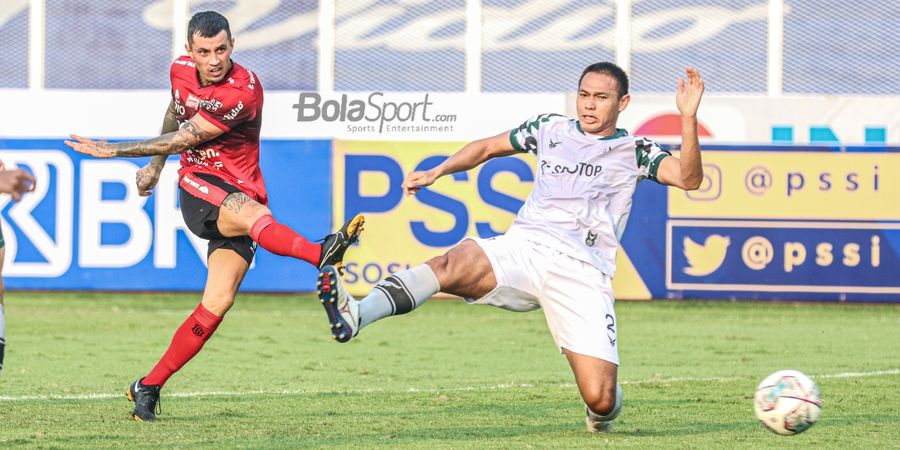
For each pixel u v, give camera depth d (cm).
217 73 1995
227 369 2997
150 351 3356
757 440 1933
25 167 4378
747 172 4338
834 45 4691
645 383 2747
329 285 1692
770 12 4694
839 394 2559
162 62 4828
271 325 3981
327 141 4397
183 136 2020
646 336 3756
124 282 4369
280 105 4409
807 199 4328
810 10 4688
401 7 4747
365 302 1789
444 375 2919
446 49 4762
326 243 1883
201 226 2062
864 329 3947
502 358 3272
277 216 4397
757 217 4338
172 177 4362
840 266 4338
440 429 2030
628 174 1917
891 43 4666
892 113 4384
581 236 1906
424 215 4375
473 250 1900
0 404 2320
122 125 4403
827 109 4381
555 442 1888
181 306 4456
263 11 4766
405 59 4762
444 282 1858
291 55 4772
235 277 2083
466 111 4394
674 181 1858
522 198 4359
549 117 1978
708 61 4753
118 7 4809
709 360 3241
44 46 4728
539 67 4784
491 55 4788
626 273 4366
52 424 2053
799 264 4338
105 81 4828
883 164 4322
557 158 1934
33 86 4716
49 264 4362
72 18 4803
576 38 4772
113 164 4375
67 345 3453
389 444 1858
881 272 4325
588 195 1903
